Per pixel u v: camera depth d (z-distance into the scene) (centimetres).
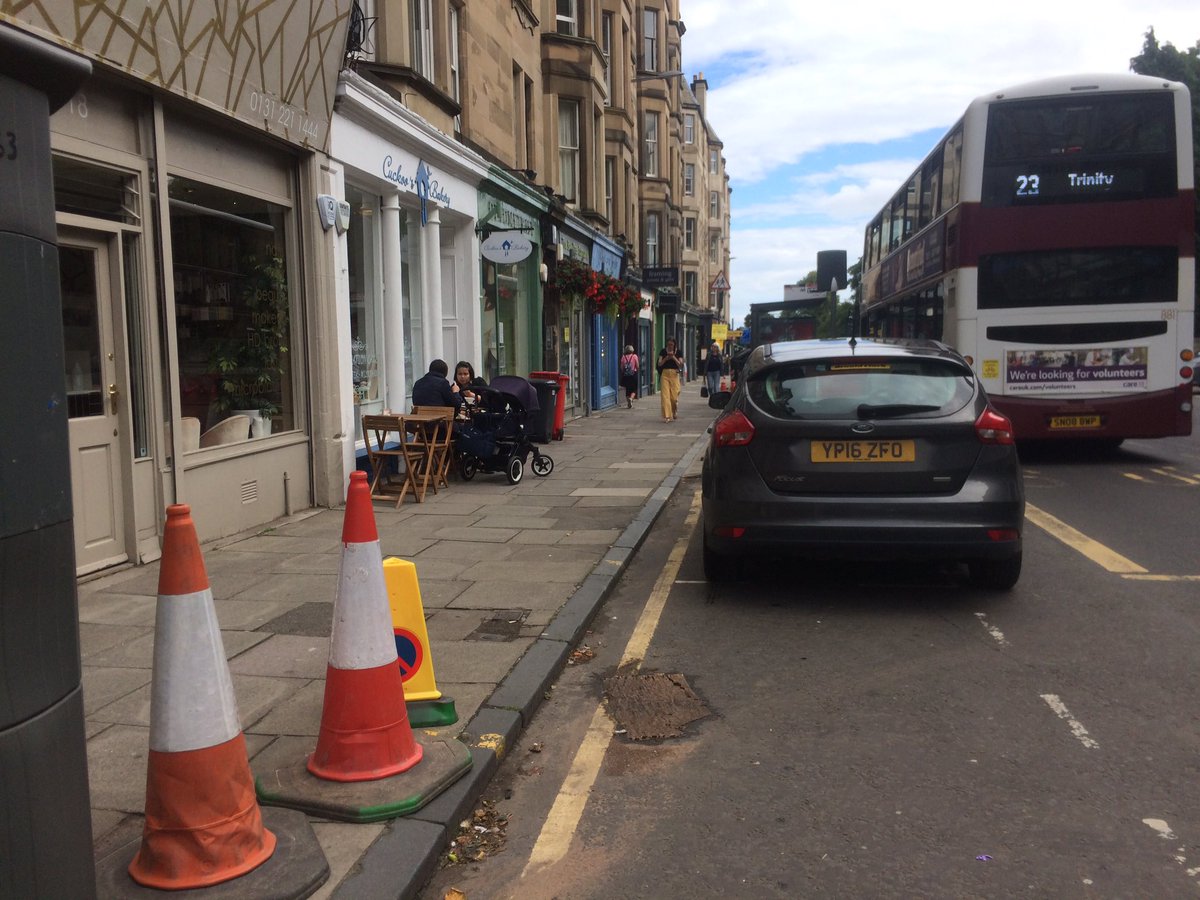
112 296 658
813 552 583
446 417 987
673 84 4156
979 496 568
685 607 616
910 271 1595
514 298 1758
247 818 290
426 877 305
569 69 2048
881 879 304
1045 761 387
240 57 740
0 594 197
